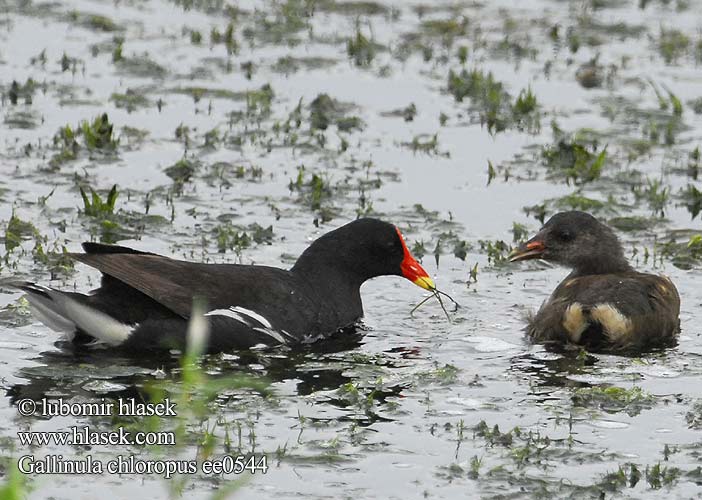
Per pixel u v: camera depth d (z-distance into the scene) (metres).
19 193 17.91
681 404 11.98
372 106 22.50
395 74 24.11
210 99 22.34
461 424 11.23
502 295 15.36
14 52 24.25
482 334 14.11
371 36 25.70
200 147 20.08
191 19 27.17
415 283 14.87
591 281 14.10
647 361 13.23
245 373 12.64
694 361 13.24
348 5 28.42
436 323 14.48
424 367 12.96
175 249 16.16
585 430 11.34
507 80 24.02
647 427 11.41
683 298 15.30
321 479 10.23
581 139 21.05
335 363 13.03
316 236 16.88
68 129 19.61
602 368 12.99
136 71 23.52
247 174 19.12
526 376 12.73
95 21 26.23
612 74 24.34
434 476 10.35
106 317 12.98
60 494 9.89
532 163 20.12
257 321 13.44
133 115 21.39
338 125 21.39
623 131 21.67
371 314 14.80
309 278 14.45
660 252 16.91
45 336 13.37
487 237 17.23
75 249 15.95
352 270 14.65
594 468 10.58
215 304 13.24
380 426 11.30
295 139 20.45
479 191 18.92
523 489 10.18
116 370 12.48
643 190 19.23
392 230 14.84
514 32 26.92
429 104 22.69
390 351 13.55
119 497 9.88
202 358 13.05
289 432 11.12
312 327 13.91
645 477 10.41
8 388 11.90
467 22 27.44
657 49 26.03
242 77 23.62
